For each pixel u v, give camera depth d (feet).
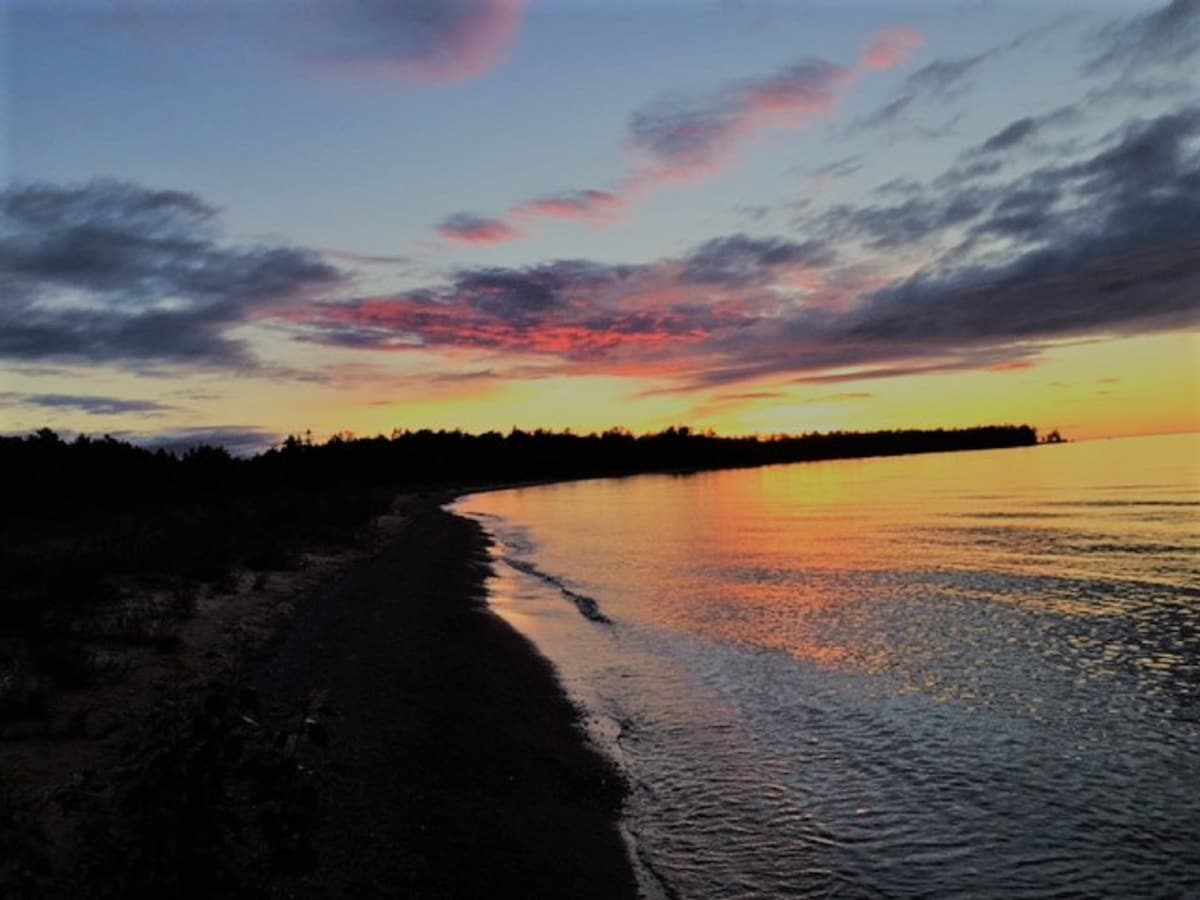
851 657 49.93
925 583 79.20
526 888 21.49
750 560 101.24
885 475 393.50
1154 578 76.18
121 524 94.73
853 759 32.68
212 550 74.43
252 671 39.32
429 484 435.53
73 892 12.76
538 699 40.11
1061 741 34.71
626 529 155.12
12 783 16.06
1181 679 43.83
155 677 35.19
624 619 63.36
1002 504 178.70
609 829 26.05
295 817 13.20
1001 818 27.25
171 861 12.17
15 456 128.88
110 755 24.93
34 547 73.00
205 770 12.66
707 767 31.73
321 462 403.54
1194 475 255.29
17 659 34.76
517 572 92.99
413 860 22.21
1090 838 25.79
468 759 30.55
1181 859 24.31
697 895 22.27
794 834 26.09
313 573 78.02
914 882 23.08
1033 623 59.21
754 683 44.09
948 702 40.42
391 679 40.63
